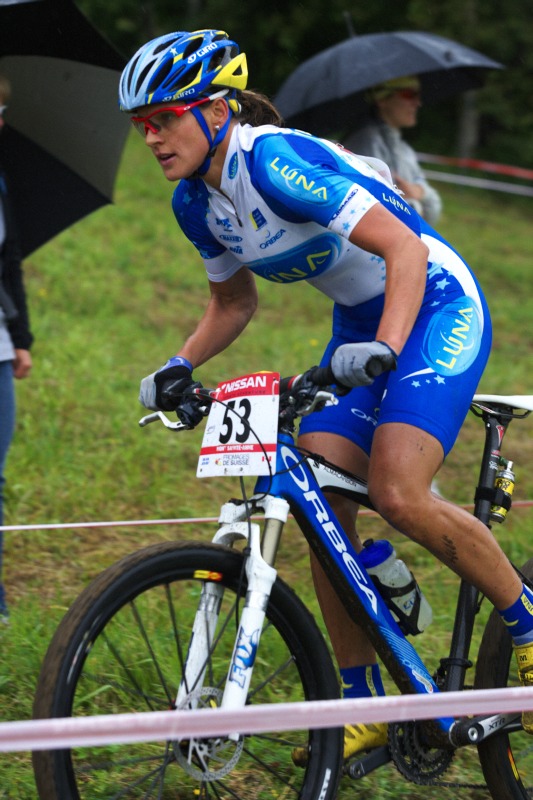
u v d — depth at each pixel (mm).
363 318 2809
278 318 9438
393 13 19219
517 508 5594
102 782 2729
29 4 3768
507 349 9359
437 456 2527
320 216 2414
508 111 19766
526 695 2350
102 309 8531
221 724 1975
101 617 2213
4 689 3223
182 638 3582
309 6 19031
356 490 2723
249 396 2406
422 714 2205
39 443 5578
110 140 4301
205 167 2488
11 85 4105
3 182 3828
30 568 4355
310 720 2070
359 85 5695
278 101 6387
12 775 2744
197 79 2365
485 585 2615
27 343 3828
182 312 9031
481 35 19062
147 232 11508
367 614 2539
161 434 6027
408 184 5531
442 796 2916
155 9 21062
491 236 15188
